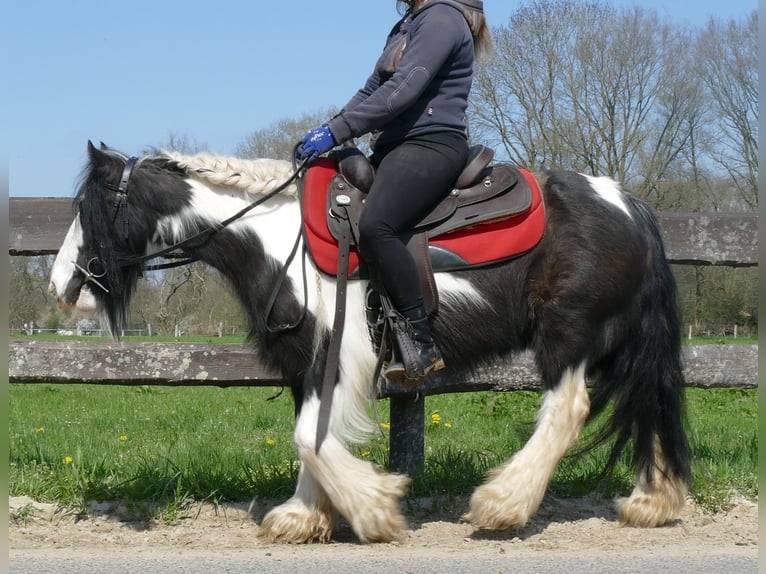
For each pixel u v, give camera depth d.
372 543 4.12
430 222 4.11
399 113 4.03
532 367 5.52
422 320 4.05
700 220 5.78
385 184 4.00
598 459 5.47
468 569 3.62
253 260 4.20
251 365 5.45
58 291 4.25
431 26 4.08
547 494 5.11
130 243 4.26
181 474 4.89
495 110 24.02
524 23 23.75
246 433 7.77
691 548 4.07
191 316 24.91
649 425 4.45
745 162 24.52
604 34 23.62
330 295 4.11
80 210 4.23
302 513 4.18
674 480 4.48
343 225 4.09
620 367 4.38
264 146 25.48
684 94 24.22
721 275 24.80
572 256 4.18
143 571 3.56
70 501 4.66
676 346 4.45
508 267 4.21
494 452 6.00
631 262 4.24
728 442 6.52
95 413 9.51
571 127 23.77
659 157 24.44
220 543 4.16
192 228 4.25
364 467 4.10
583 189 4.33
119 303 4.36
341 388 4.07
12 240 5.57
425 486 5.02
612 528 4.46
